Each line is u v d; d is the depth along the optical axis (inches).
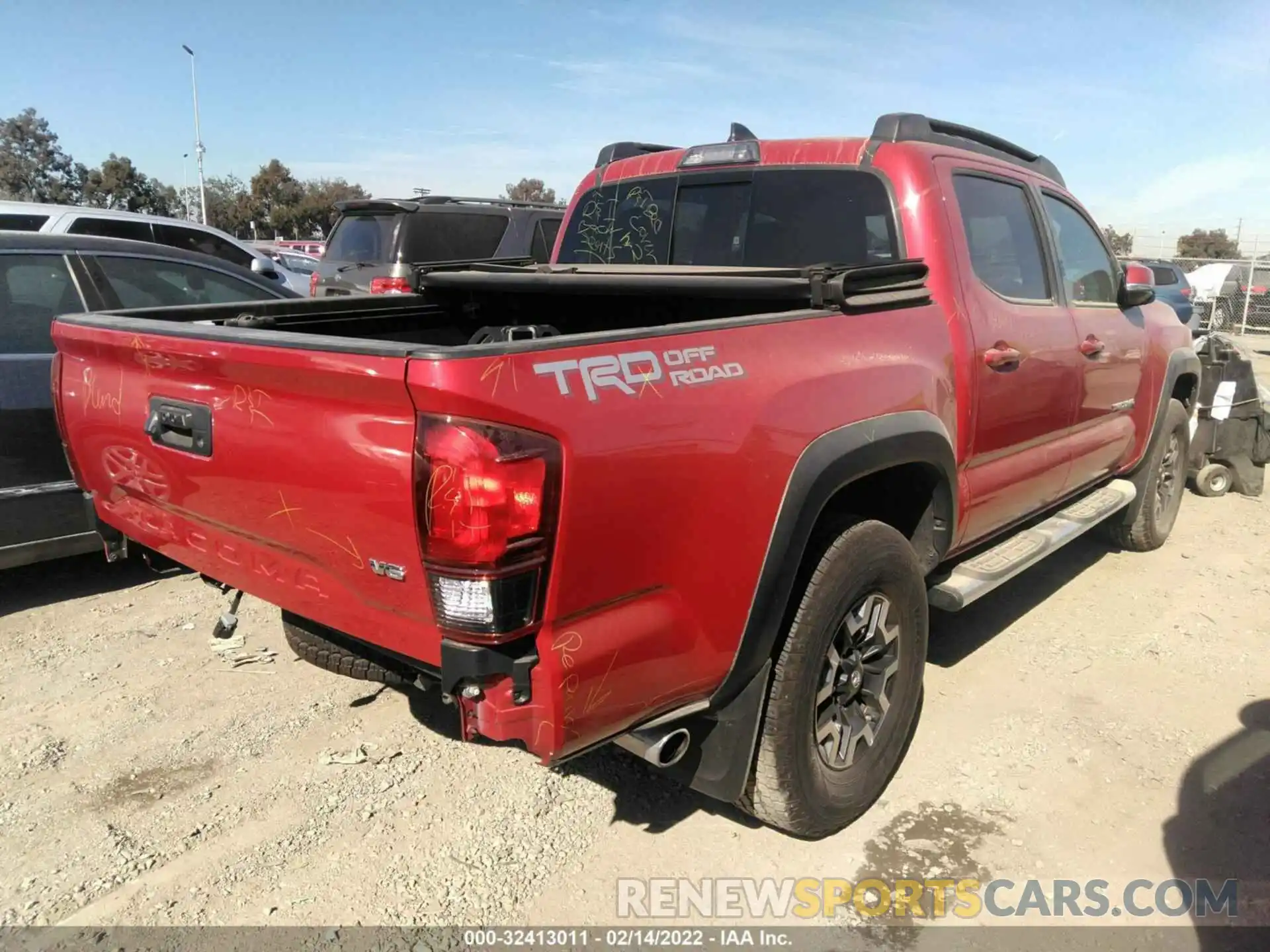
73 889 104.7
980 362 133.6
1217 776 130.0
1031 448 157.6
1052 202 170.4
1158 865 112.0
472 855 112.0
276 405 87.6
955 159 141.7
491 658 77.7
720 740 101.8
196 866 109.1
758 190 149.6
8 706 144.6
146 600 188.4
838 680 114.9
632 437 81.5
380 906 103.2
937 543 130.6
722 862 111.9
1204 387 279.1
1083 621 183.6
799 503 97.3
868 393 108.4
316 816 118.9
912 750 135.9
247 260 439.8
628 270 144.5
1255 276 996.6
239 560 100.8
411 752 134.3
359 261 349.4
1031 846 115.4
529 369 76.0
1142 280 185.6
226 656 163.2
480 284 137.8
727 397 90.9
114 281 199.0
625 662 85.0
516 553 74.9
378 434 79.1
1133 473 213.8
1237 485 287.7
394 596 83.0
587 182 177.8
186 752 132.8
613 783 127.5
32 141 2124.8
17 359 175.5
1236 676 160.4
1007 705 149.6
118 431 110.5
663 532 85.6
